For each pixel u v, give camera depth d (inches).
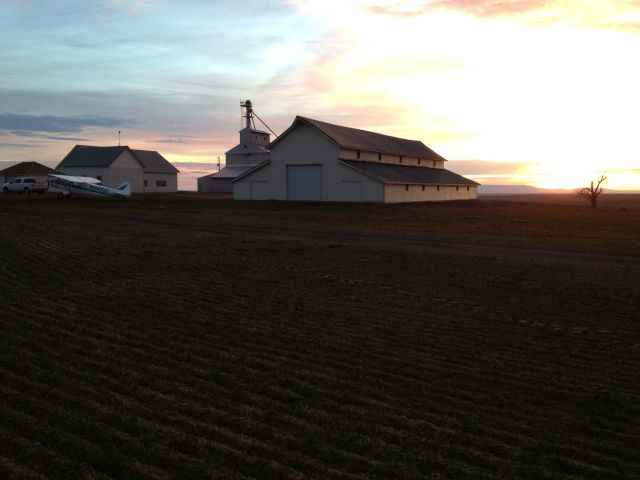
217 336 319.3
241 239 800.3
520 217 1390.3
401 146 2182.6
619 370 282.8
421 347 311.6
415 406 228.1
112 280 476.7
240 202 1731.1
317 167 1771.7
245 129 2955.2
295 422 207.8
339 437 196.7
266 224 1059.3
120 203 1605.6
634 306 432.1
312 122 1766.7
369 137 2039.9
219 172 2970.0
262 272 542.6
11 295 399.9
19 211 1219.2
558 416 223.6
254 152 2928.2
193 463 173.8
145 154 3006.9
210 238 802.8
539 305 429.7
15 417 199.8
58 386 232.8
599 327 368.2
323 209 1464.1
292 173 1820.9
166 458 175.9
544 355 305.0
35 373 245.8
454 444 195.2
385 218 1249.4
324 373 263.6
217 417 209.0
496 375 269.9
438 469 177.5
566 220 1317.7
